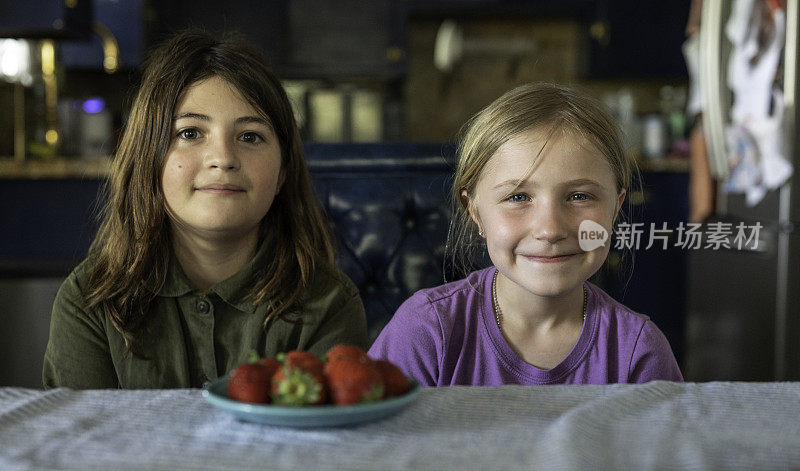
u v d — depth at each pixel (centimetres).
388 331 97
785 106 191
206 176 93
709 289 246
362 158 144
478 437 53
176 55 97
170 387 97
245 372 57
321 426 55
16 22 297
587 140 85
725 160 215
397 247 144
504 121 87
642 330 93
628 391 63
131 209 98
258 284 100
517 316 92
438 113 443
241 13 407
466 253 121
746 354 217
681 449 50
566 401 62
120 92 412
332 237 136
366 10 415
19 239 279
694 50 243
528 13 421
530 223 84
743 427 56
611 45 418
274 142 99
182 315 99
